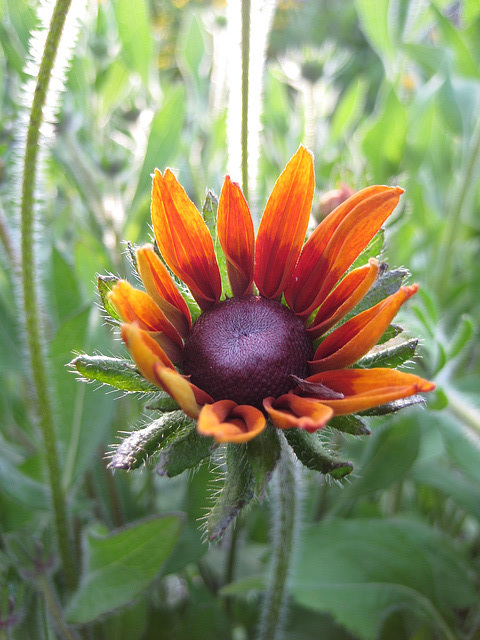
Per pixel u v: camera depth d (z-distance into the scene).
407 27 0.22
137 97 0.22
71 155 0.18
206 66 0.25
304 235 0.09
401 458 0.15
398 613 0.16
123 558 0.12
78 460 0.14
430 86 0.21
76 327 0.14
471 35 0.22
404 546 0.14
